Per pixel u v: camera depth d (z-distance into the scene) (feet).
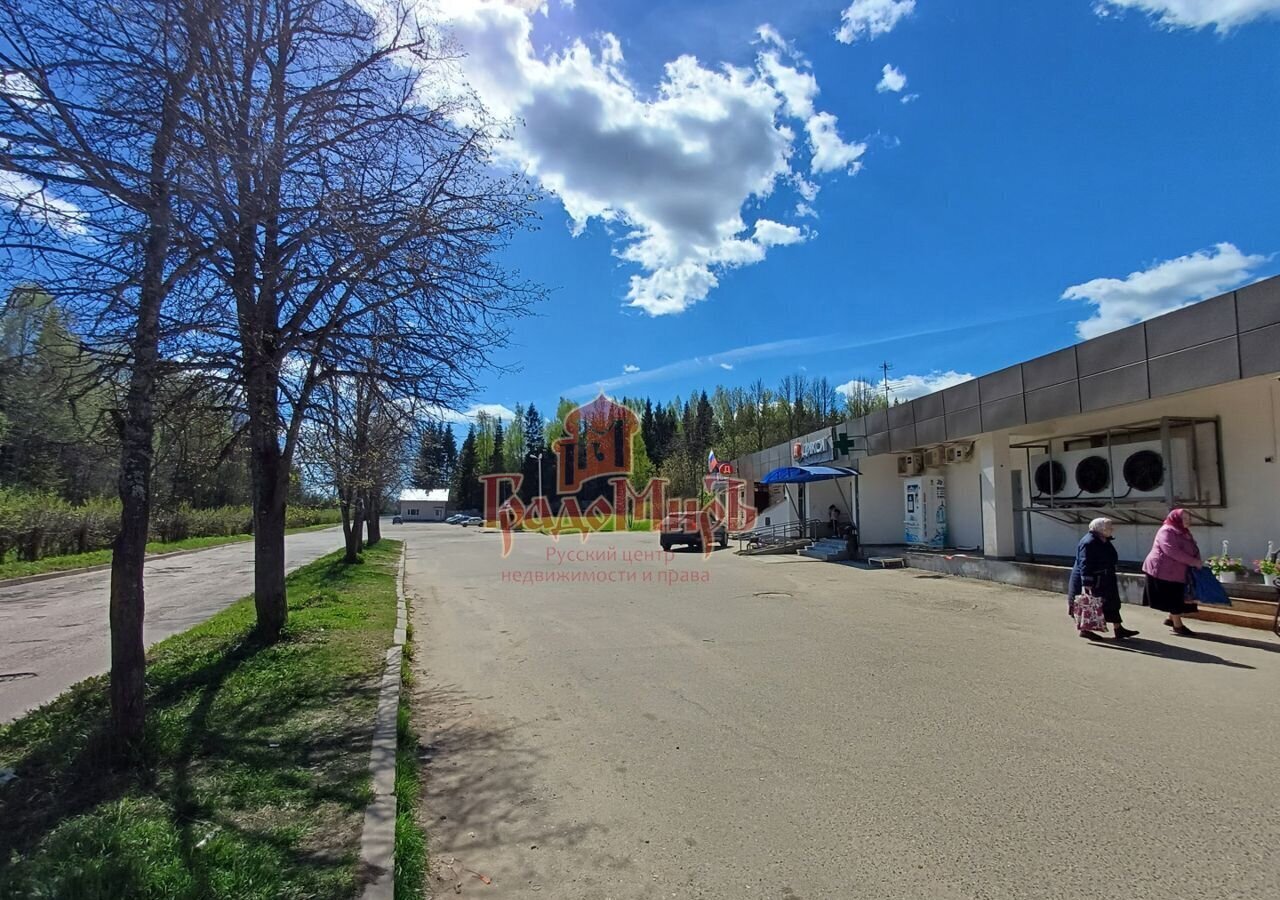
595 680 24.84
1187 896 10.59
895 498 75.51
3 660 29.35
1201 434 39.09
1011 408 46.26
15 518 72.79
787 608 39.60
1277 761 15.66
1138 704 20.01
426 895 11.44
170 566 80.38
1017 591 43.47
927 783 14.98
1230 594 32.89
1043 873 11.35
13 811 13.14
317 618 34.91
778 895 11.06
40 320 16.56
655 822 13.78
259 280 19.21
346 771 15.39
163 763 15.51
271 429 23.43
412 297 22.95
